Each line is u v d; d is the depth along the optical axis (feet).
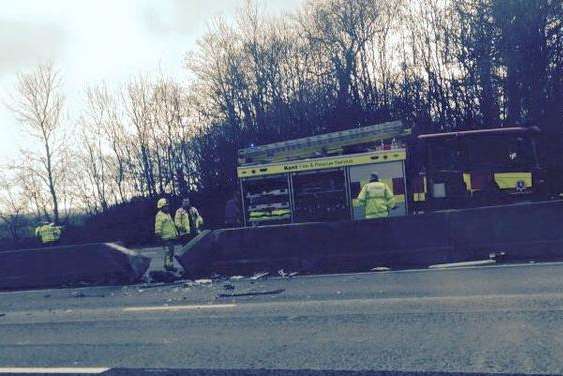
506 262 31.17
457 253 32.63
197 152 103.50
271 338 18.98
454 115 88.28
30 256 41.47
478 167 47.47
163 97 108.99
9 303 34.06
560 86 76.28
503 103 83.05
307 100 98.02
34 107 109.81
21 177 110.01
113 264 39.06
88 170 113.29
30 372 17.31
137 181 110.01
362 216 51.19
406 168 50.24
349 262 34.50
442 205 48.08
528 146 47.50
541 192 46.75
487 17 80.02
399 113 91.91
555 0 73.46
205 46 103.65
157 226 43.04
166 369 16.34
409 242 33.68
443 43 91.86
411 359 15.24
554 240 31.22
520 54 76.33
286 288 29.40
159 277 37.88
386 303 22.99
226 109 102.22
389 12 96.94
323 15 99.25
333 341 17.85
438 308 21.16
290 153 55.98
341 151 54.39
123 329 22.79
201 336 20.22
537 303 20.51
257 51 101.50
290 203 53.11
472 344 16.12
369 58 98.89
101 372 16.57
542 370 13.51
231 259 36.52
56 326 24.94
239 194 55.01
